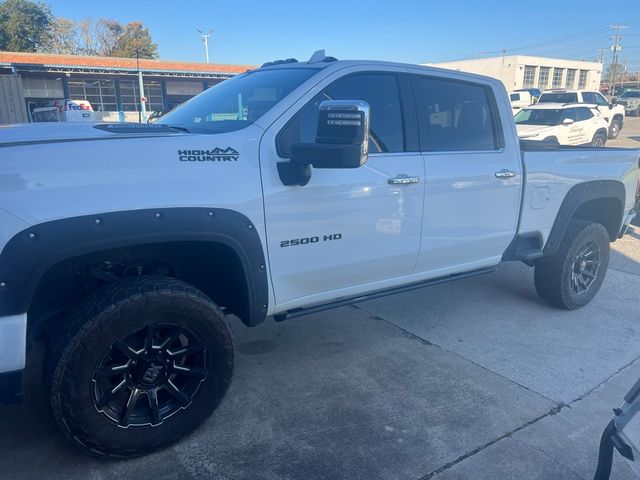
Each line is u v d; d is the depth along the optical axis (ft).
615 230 17.61
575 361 13.29
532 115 54.54
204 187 8.92
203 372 9.41
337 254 10.93
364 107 8.47
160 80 111.04
